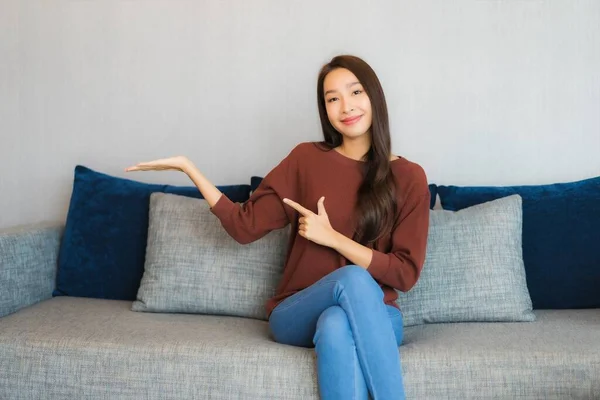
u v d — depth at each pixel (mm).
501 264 2201
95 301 2404
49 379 1860
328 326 1682
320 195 2096
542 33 2617
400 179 2090
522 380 1753
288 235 2330
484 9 2637
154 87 2811
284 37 2727
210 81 2777
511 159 2662
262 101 2754
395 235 2023
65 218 2898
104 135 2850
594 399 1742
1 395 1878
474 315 2170
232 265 2271
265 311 2234
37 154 2898
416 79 2678
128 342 1871
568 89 2619
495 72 2646
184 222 2342
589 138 2623
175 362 1816
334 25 2697
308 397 1743
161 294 2256
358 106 2061
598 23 2586
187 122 2801
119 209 2508
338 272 1779
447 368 1765
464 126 2672
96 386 1840
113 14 2814
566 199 2367
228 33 2756
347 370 1664
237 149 2781
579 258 2297
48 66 2865
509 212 2279
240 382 1779
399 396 1680
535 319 2168
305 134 2738
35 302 2414
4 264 2246
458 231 2248
